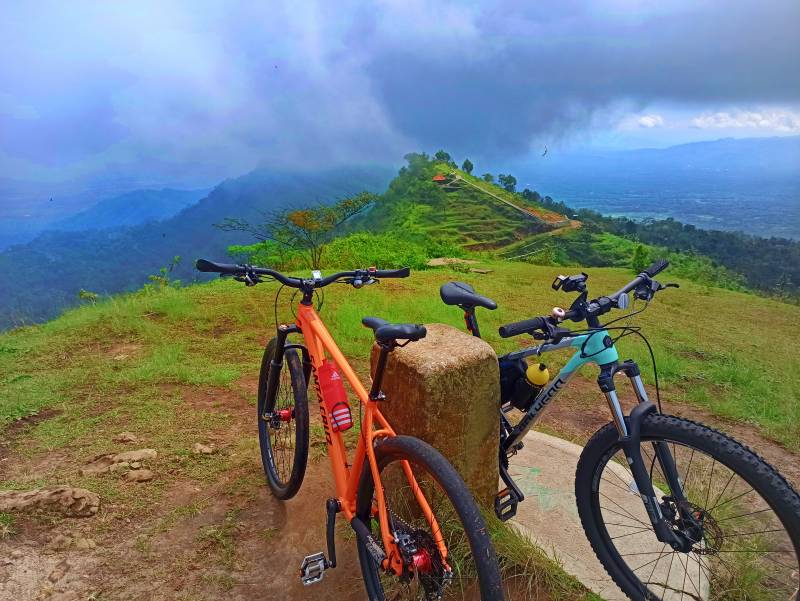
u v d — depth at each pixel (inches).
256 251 612.7
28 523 106.6
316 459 138.3
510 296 426.3
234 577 98.0
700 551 87.5
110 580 95.3
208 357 216.2
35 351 218.8
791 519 72.8
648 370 233.0
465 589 92.9
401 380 101.1
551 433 171.2
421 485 96.2
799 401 205.2
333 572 100.5
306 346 118.4
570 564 103.3
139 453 135.1
